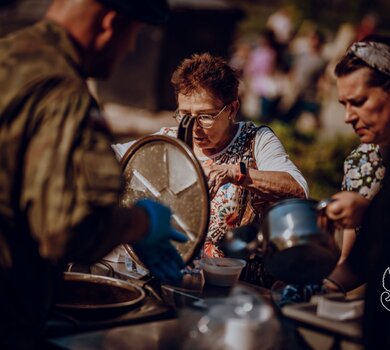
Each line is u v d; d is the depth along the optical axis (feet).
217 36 42.52
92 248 7.18
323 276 8.46
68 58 7.33
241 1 79.87
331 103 52.24
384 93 8.32
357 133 8.64
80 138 6.94
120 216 7.41
